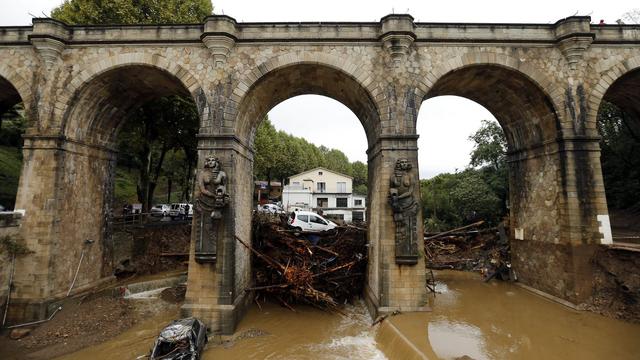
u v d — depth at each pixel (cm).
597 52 1606
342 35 1568
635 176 2503
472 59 1577
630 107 2012
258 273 1877
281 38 1554
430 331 1301
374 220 1678
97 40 1577
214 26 1516
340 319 1620
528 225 1852
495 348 1170
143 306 1730
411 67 1559
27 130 1557
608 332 1274
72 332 1434
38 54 1587
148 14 2400
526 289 1853
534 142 1781
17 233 1499
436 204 3547
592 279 1493
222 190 1410
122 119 1958
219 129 1502
